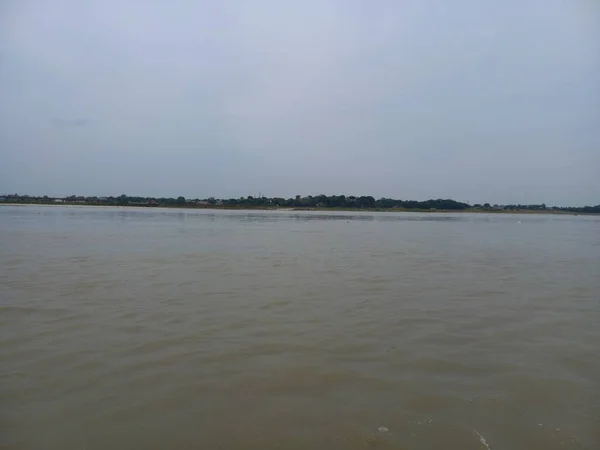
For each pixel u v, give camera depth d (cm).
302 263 2295
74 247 2884
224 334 1057
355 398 739
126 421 660
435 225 7138
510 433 637
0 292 1466
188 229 4969
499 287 1698
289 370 848
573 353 957
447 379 816
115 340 999
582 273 2094
